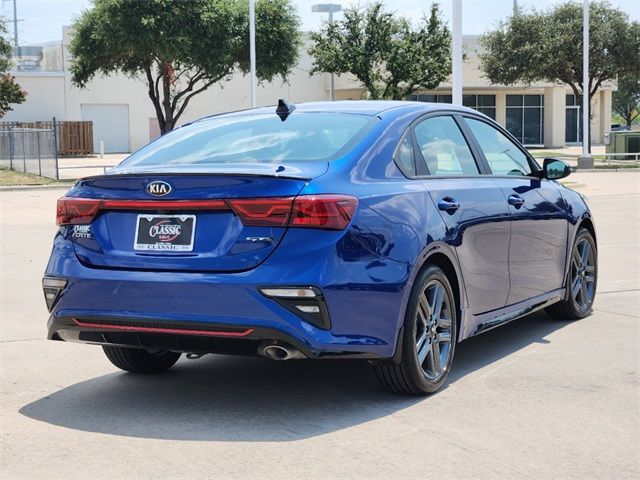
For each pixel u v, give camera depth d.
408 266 4.84
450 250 5.27
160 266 4.68
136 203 4.78
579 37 41.59
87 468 4.09
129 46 33.62
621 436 4.46
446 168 5.63
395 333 4.80
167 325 4.61
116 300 4.73
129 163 5.46
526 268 6.31
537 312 7.76
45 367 6.07
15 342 6.84
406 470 4.00
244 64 36.91
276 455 4.23
